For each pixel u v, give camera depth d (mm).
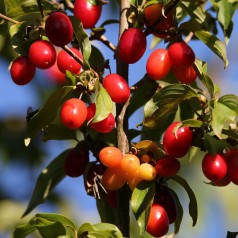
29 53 7801
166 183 8016
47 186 9125
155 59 7984
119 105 8078
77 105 7512
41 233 7582
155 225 7773
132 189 7781
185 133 7566
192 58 7938
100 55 8820
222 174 7625
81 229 7410
